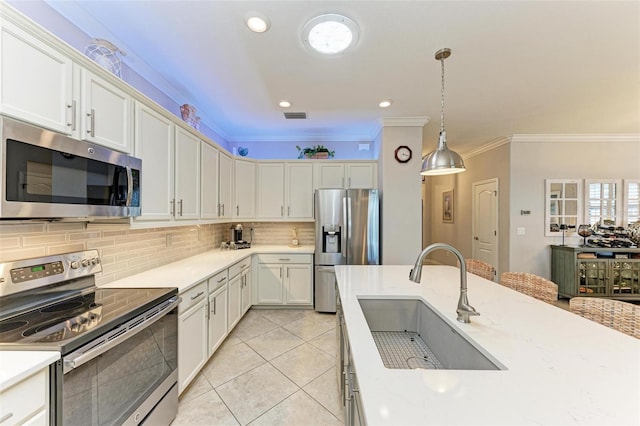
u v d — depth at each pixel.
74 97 1.30
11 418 0.84
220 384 2.03
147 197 1.83
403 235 3.46
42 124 1.16
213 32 1.76
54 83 1.21
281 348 2.57
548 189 4.16
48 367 0.96
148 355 1.44
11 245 1.29
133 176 1.62
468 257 5.38
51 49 1.19
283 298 3.55
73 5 1.52
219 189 3.09
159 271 2.24
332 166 3.89
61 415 0.98
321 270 3.45
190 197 2.41
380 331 1.65
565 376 0.79
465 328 1.13
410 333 1.64
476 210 5.11
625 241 3.82
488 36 1.79
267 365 2.29
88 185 1.33
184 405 1.81
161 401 1.54
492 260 4.65
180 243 2.81
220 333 2.43
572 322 1.20
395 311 1.65
